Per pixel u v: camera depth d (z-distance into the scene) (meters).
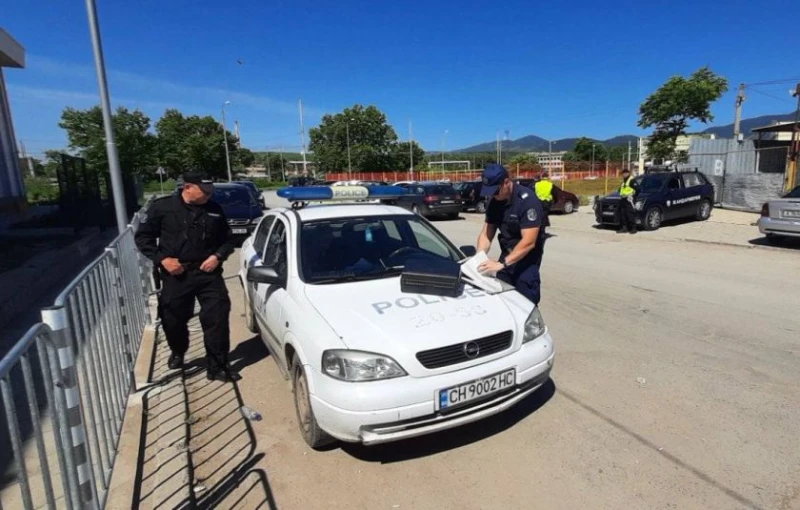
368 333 2.88
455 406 2.85
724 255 9.63
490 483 2.80
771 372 4.14
